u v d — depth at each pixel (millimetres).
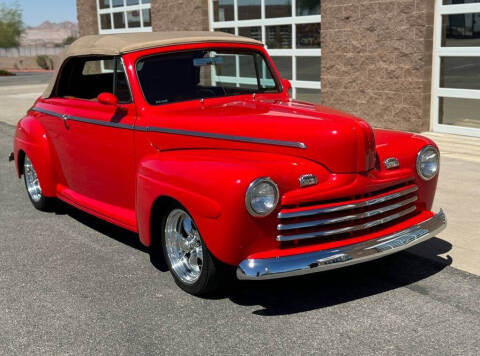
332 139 3771
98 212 5266
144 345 3486
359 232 3896
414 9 9078
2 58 64500
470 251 4695
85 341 3557
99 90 5457
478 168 7156
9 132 12102
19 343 3564
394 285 4176
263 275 3531
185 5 13836
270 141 3951
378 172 4000
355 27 10008
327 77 10703
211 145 4207
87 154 5293
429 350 3299
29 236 5602
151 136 4539
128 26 16750
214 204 3586
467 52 8688
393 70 9586
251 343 3459
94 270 4680
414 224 4094
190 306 3980
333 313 3799
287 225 3639
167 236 4258
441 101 9297
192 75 4891
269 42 12086
